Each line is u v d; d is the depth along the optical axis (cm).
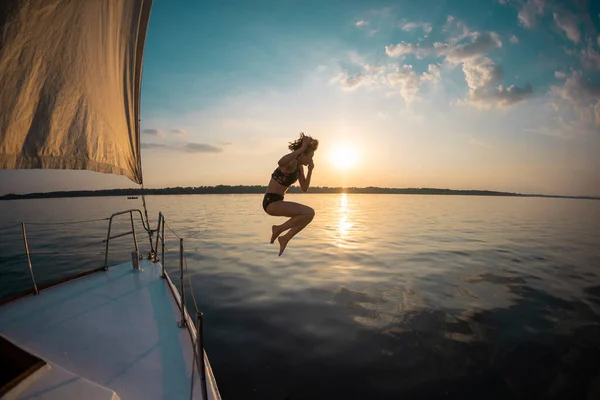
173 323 432
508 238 2055
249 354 589
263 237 1988
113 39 477
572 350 610
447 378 521
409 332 683
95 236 1902
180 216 3375
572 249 1667
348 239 1962
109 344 374
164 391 302
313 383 504
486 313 788
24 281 1028
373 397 473
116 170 585
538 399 474
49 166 437
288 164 417
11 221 2641
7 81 354
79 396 238
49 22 361
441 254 1501
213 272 1168
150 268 662
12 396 222
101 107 497
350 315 770
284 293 932
